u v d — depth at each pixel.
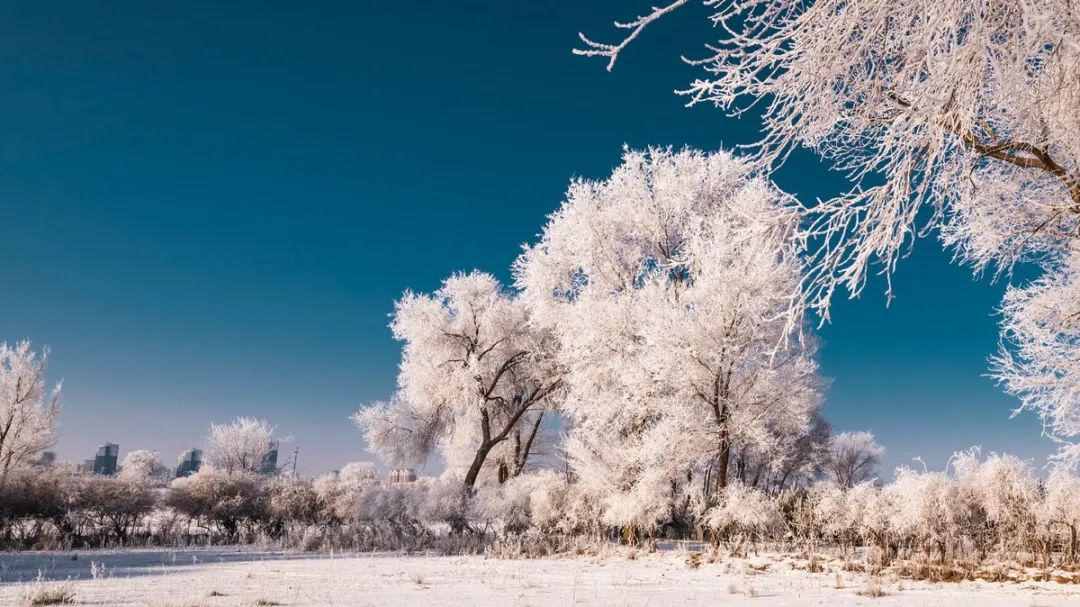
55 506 19.75
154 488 24.14
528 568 12.61
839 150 4.11
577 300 22.34
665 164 22.25
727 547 14.80
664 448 16.81
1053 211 5.98
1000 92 3.13
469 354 26.52
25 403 26.97
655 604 7.80
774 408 17.47
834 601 8.09
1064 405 9.50
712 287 16.64
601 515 17.31
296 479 26.70
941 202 4.22
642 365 18.20
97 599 7.89
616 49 3.47
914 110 3.35
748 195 16.20
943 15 3.02
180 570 12.29
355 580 10.52
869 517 13.91
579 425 20.44
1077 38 2.83
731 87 3.84
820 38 3.44
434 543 17.86
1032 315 9.77
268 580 10.46
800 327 4.29
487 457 27.89
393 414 27.50
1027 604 7.59
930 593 8.78
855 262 3.88
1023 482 13.82
